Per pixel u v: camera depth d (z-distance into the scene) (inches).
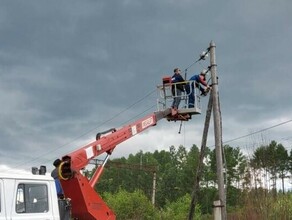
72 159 427.2
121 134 515.8
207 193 2632.9
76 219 416.5
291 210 639.1
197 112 605.6
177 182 3452.3
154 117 581.3
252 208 652.1
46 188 349.4
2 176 324.8
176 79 615.5
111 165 1946.4
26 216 329.7
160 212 1985.7
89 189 419.2
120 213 1948.8
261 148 692.7
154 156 4564.5
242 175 693.3
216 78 575.8
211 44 580.4
